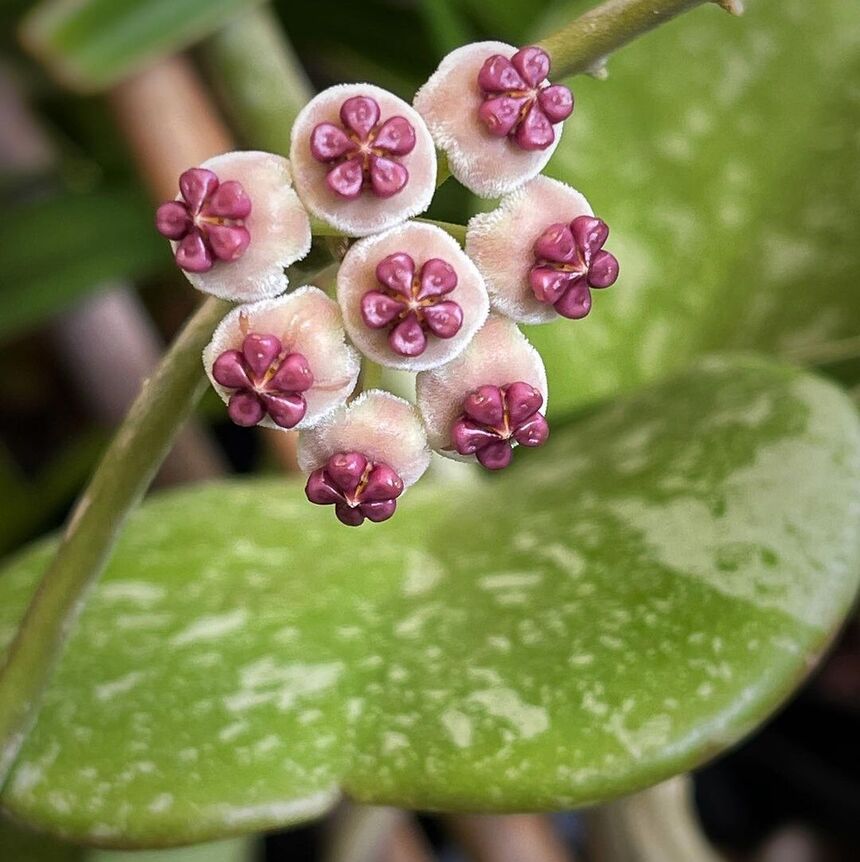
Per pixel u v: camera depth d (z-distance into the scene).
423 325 0.24
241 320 0.24
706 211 0.35
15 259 0.42
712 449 0.29
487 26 0.44
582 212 0.24
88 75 0.34
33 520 0.43
